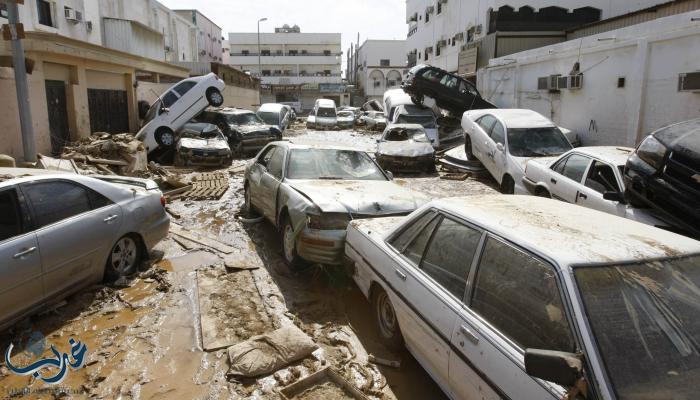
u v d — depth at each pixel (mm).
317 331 4715
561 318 2471
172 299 5352
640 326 2400
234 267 6254
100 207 5480
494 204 3742
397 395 3750
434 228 3762
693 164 5328
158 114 16672
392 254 4062
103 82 17016
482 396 2777
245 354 4137
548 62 16547
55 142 13656
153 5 33969
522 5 21812
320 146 7500
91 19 23531
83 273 5180
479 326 2875
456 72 27953
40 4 19188
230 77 33906
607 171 7164
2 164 8586
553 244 2826
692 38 10680
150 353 4293
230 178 13594
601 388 2170
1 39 11969
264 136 18594
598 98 13898
